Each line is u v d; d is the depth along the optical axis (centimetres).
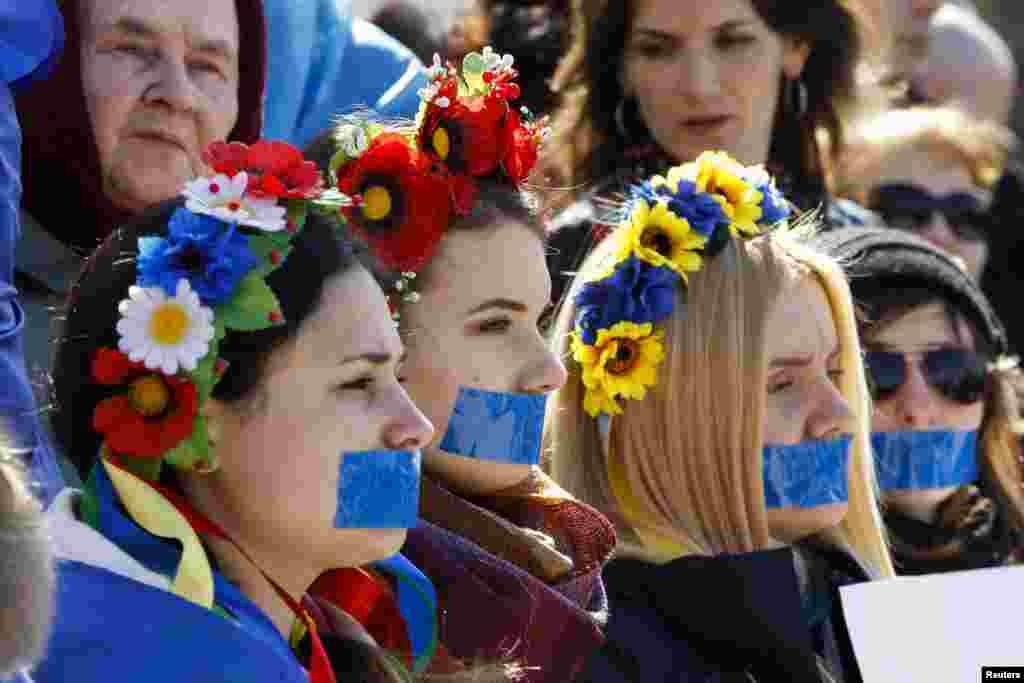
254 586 771
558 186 1556
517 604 916
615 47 1538
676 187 1095
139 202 1059
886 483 1351
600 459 1077
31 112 1042
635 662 1002
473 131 950
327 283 768
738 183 1109
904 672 1031
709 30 1491
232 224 748
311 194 772
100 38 1044
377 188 921
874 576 1162
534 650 921
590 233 1286
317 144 973
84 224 1062
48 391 855
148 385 737
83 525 733
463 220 944
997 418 1403
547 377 952
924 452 1352
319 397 761
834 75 1581
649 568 1030
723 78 1498
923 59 2128
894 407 1349
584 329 1061
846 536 1166
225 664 714
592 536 1002
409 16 1645
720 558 1019
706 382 1057
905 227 1752
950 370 1348
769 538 1077
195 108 1064
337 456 762
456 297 943
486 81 977
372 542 771
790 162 1585
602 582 1024
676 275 1064
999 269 2000
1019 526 1401
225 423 752
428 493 939
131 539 741
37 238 1053
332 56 1314
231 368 747
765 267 1084
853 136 1684
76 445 774
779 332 1081
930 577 1048
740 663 1018
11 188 927
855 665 1087
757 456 1058
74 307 773
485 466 950
